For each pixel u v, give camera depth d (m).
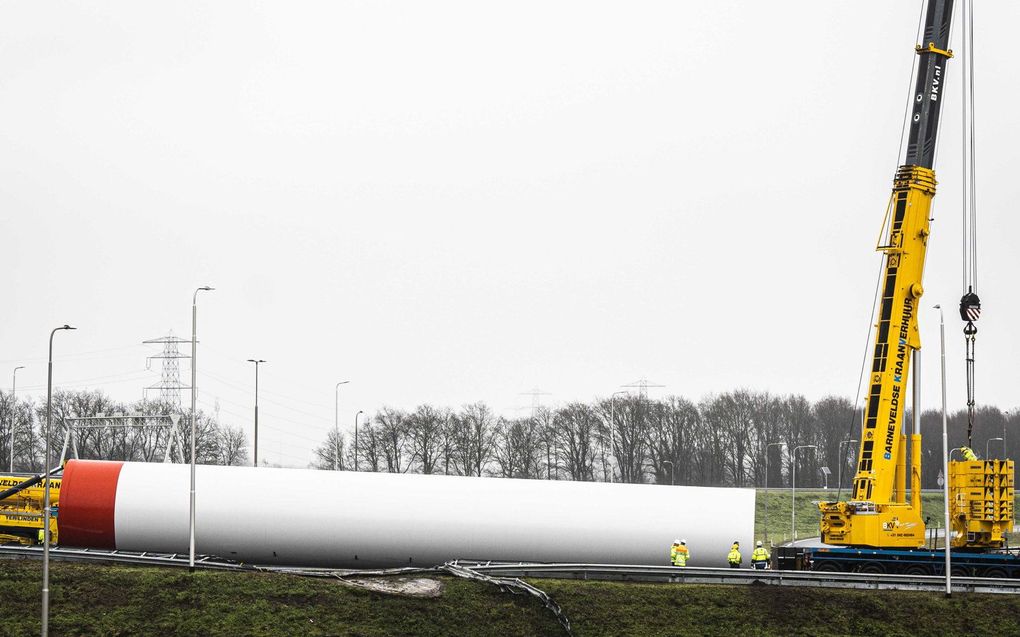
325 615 86.31
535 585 90.19
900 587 89.44
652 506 103.88
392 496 103.25
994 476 91.38
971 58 93.94
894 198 91.81
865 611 86.75
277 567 104.88
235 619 85.31
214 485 103.62
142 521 103.06
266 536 102.50
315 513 102.44
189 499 101.56
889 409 91.38
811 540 152.88
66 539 104.88
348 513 102.50
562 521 102.50
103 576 89.88
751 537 103.44
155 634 83.75
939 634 84.38
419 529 102.25
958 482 92.62
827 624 85.75
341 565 104.50
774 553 96.88
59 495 104.31
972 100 93.75
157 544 103.81
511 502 103.12
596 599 88.56
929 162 91.94
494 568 94.38
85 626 84.38
